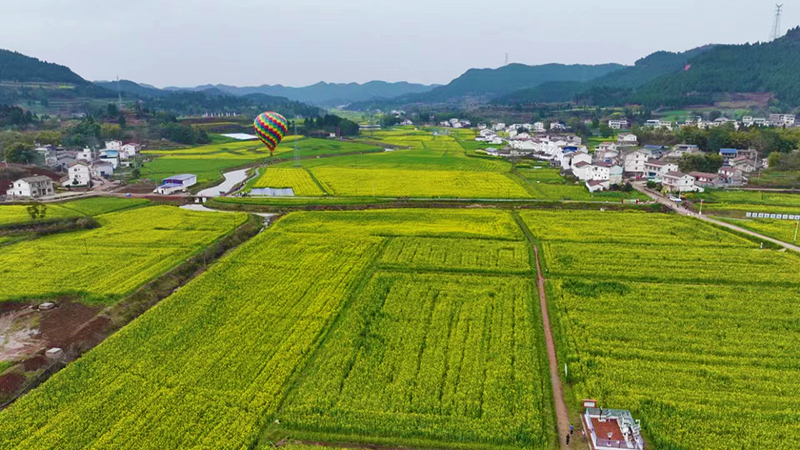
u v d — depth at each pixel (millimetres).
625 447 34875
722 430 36812
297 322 53562
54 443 35688
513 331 51719
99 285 64188
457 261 72875
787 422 37812
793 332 50969
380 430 37031
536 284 65875
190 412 38969
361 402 39938
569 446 35969
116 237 86375
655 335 50312
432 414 38688
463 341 49750
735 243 81312
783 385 41875
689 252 76625
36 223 91938
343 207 112062
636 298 59531
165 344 48938
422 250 78062
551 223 94688
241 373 44125
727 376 43094
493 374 43812
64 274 68125
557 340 50469
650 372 44062
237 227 93875
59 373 44281
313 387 42156
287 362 45625
